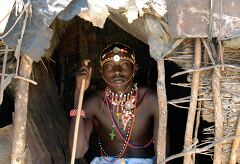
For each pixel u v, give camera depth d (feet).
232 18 8.09
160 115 9.02
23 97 8.97
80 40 14.07
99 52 14.20
